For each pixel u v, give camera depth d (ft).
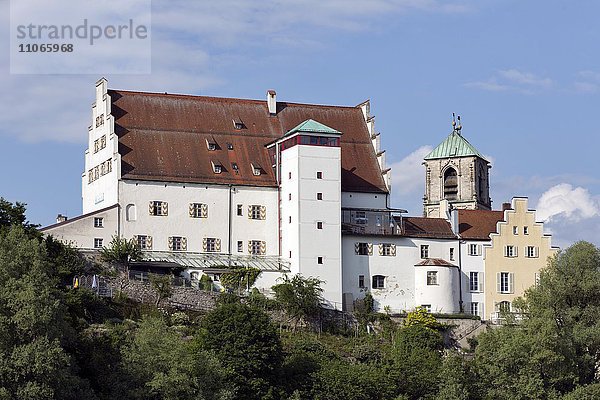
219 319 504.43
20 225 542.98
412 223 654.12
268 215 638.12
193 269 611.06
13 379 424.46
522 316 586.04
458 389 520.01
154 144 635.66
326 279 618.03
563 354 537.24
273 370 500.33
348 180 652.89
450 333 608.19
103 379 458.91
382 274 635.25
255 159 650.84
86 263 579.48
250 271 611.47
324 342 578.25
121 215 614.34
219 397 466.70
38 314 433.89
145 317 509.76
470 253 651.25
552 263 584.81
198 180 629.51
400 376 528.22
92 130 651.66
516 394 526.16
